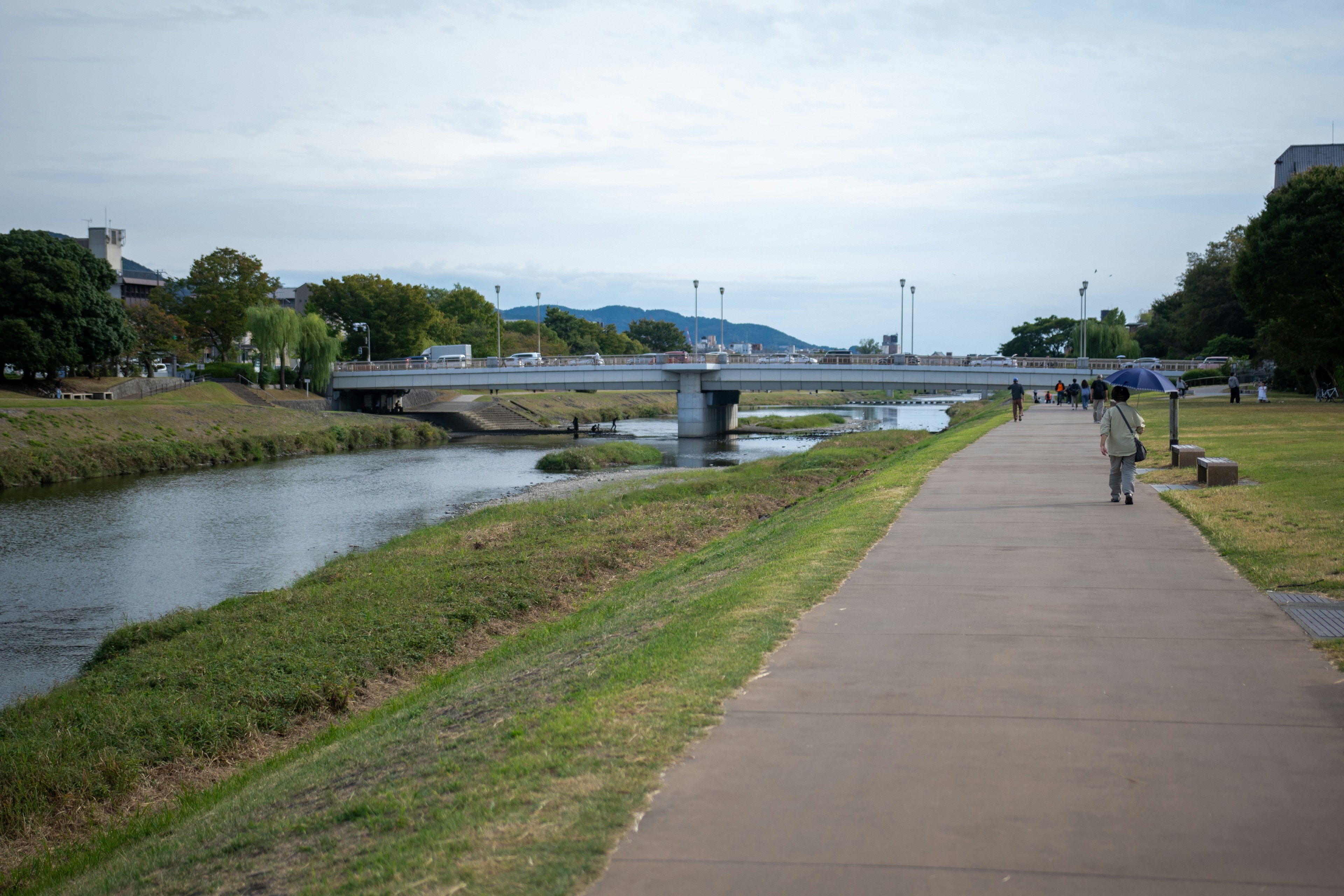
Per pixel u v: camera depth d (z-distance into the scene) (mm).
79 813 11055
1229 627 8938
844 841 4910
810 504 26750
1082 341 89750
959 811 5223
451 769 6852
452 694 11617
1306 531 13328
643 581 19500
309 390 98562
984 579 11398
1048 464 25312
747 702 7145
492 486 49188
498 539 25984
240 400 84500
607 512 30453
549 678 9914
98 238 120500
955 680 7543
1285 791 5406
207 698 13906
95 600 25000
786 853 4801
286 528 36219
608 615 15766
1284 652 8086
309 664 15039
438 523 37125
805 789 5559
